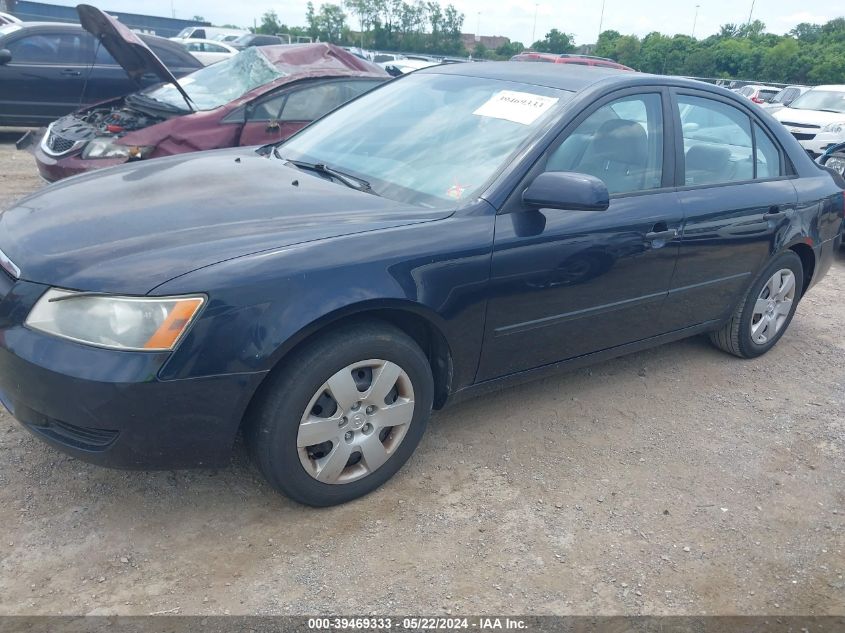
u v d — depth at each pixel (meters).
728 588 2.52
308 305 2.35
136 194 2.88
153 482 2.78
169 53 10.33
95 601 2.21
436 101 3.58
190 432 2.31
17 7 36.44
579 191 2.72
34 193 3.13
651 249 3.38
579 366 3.48
